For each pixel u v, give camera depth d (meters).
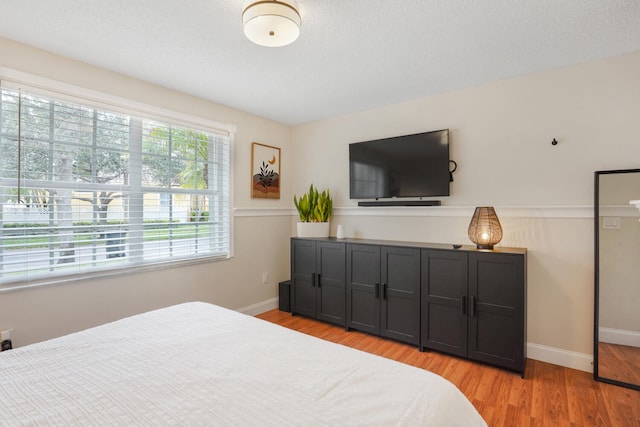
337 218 3.64
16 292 2.00
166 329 1.45
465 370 2.33
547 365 2.40
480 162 2.74
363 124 3.42
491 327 2.31
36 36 1.95
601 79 2.26
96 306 2.35
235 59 2.25
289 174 3.98
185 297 2.90
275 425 0.80
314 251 3.29
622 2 1.62
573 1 1.62
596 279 2.23
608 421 1.77
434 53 2.17
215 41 2.01
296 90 2.85
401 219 3.18
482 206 2.67
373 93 2.93
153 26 1.85
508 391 2.06
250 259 3.50
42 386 1.00
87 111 2.32
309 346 1.27
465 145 2.81
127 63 2.31
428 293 2.58
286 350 1.23
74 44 2.04
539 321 2.49
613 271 2.20
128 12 1.71
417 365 2.41
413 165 3.00
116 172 2.47
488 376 2.24
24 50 2.03
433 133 2.89
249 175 3.49
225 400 0.91
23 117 2.03
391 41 2.01
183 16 1.75
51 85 2.12
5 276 1.97
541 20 1.78
